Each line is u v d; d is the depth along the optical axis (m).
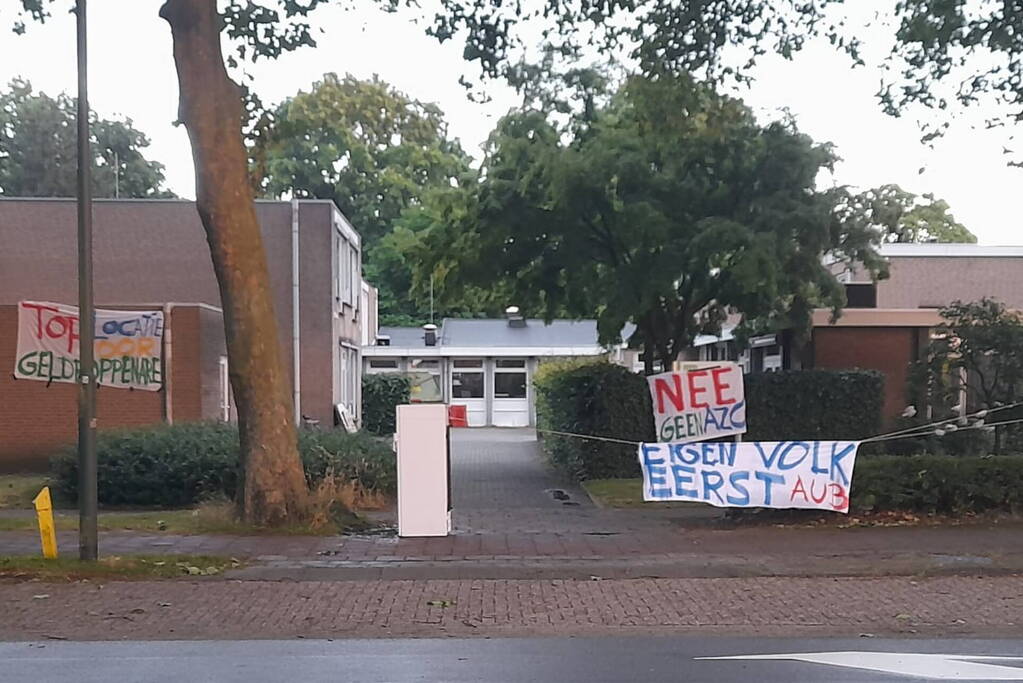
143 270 26.72
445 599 9.40
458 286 19.88
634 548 11.78
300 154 50.41
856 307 23.20
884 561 10.95
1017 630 8.38
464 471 21.42
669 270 17.69
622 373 18.73
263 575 10.34
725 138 17.38
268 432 12.78
